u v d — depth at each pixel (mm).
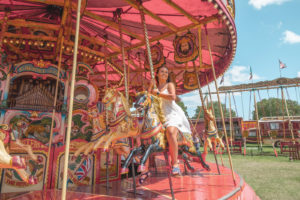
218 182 3812
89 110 3924
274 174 6957
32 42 4215
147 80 10352
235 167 8383
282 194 4586
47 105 4121
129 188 3506
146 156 2457
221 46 5879
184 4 3869
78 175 4043
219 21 4102
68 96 4309
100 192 3256
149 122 2711
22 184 3555
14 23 3969
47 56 4520
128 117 3586
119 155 4750
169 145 2727
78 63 4578
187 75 7109
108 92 3592
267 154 13648
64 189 1535
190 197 2738
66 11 3561
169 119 2965
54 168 3846
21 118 3818
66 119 4172
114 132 3404
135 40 6375
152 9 4531
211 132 5520
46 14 4859
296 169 7941
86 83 4570
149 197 2818
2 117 3658
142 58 8078
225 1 3492
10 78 3889
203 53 6648
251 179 6188
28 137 3799
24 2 4316
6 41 4023
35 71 4102
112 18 5016
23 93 4031
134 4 3553
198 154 4246
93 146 3514
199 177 4398
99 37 6414
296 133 18453
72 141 4129
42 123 3973
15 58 4270
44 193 3340
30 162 3689
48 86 4324
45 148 3873
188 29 4578
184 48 4602
